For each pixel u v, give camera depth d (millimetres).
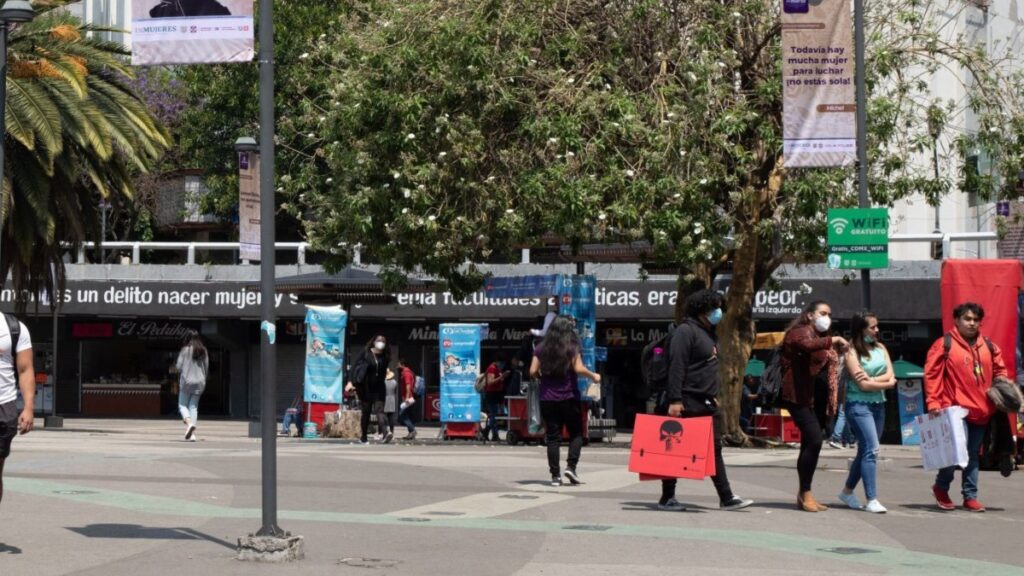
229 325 43656
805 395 13281
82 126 29891
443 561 9992
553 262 37875
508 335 41281
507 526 11961
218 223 49812
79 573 9188
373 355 26688
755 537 11461
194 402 27297
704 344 13172
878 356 13539
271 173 9828
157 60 9727
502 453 21422
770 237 24219
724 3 24828
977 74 25156
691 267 24172
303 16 44125
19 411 10172
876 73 24547
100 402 45406
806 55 19641
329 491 14711
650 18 24578
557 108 24125
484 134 24797
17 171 30453
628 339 40688
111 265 41844
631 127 23312
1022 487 16703
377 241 25625
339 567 9633
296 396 43906
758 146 24766
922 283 35750
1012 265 20516
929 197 24734
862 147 20156
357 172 25438
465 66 24297
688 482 16078
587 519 12523
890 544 11297
